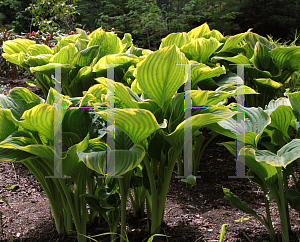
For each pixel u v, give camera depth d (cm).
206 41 286
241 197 256
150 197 199
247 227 204
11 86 514
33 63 296
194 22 1315
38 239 186
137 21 1166
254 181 179
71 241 184
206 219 219
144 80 153
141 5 1142
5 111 167
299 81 400
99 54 285
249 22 1368
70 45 273
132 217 214
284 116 179
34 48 319
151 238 144
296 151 145
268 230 181
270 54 311
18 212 222
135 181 183
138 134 155
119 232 191
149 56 145
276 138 196
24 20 1371
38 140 172
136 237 188
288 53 301
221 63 337
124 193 170
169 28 1198
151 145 173
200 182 286
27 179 284
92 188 201
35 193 260
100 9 1354
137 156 143
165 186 178
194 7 1243
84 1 1346
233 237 191
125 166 138
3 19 1359
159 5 1260
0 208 227
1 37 587
